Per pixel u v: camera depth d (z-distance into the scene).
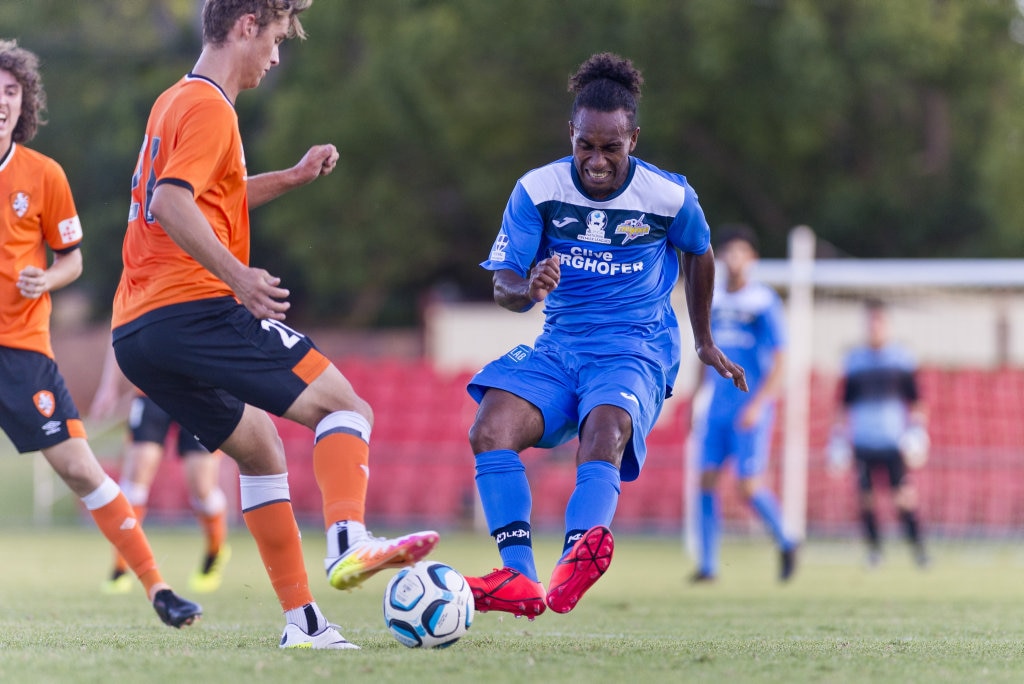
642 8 85.19
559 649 15.41
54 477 67.69
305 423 14.42
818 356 63.84
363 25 93.38
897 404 42.25
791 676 13.04
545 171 16.34
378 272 97.75
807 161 89.56
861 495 42.72
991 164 84.44
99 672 12.62
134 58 111.94
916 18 83.12
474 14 89.06
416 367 63.75
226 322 14.15
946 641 17.62
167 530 55.59
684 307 55.88
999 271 46.09
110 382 29.33
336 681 12.05
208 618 21.09
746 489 35.06
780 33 82.31
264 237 104.19
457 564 38.97
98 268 108.56
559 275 14.69
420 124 91.00
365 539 13.50
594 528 14.12
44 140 107.62
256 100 104.94
